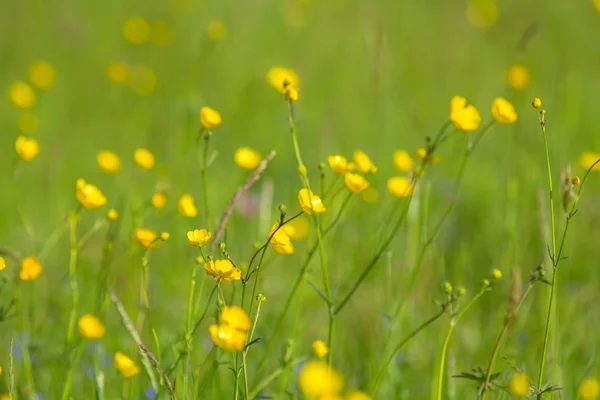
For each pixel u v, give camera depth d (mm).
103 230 5473
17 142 3664
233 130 7227
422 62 9078
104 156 4008
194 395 2525
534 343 3943
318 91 8109
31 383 2967
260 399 3117
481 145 6746
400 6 10852
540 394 2527
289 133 7164
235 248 4754
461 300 4199
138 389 3189
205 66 8234
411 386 3564
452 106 3010
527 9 11148
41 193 6098
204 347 3711
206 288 3965
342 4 10578
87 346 3664
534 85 7961
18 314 3059
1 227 5488
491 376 2512
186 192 5504
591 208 5441
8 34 9781
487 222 5320
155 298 4352
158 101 8023
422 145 6719
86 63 9258
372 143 6719
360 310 4336
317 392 1637
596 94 8047
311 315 4316
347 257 4738
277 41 9547
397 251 4711
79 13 10586
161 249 4891
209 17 10102
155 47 9492
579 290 4492
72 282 3088
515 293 2719
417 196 4051
